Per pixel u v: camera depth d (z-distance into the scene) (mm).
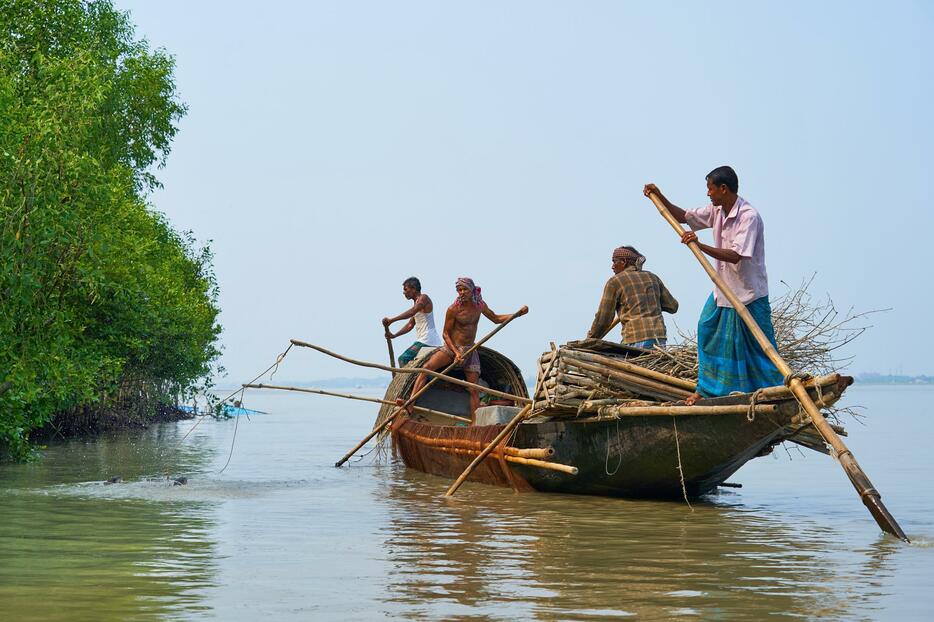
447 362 11969
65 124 11898
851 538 5992
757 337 6680
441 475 10586
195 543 5734
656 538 5980
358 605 4055
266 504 7863
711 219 7445
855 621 3777
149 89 22625
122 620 3781
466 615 3885
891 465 12359
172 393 28359
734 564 5031
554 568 4906
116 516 6977
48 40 19188
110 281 14883
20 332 11883
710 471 7562
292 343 10438
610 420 7855
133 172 21703
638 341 8578
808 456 14078
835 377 6211
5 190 11031
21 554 5301
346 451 15070
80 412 21141
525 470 8797
